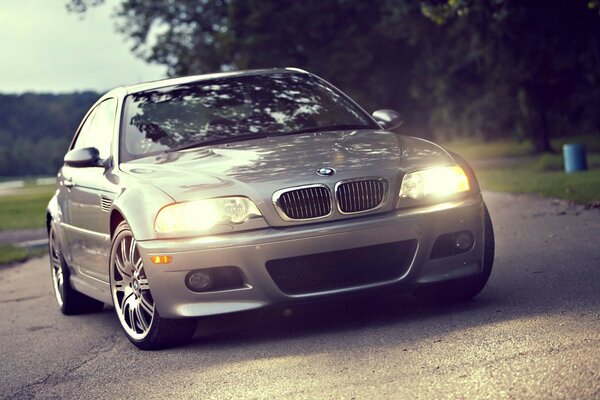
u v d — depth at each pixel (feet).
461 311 19.65
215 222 18.43
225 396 14.70
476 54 106.01
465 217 19.42
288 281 18.49
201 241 18.35
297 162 19.42
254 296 18.39
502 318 18.28
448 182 19.52
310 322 20.44
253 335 19.77
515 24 90.53
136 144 22.08
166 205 18.71
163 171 20.11
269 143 21.09
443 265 19.25
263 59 133.39
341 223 18.45
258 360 17.11
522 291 21.44
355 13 134.00
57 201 26.58
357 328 19.07
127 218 19.16
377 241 18.53
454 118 135.85
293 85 24.34
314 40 134.10
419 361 15.35
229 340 19.56
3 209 130.00
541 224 36.81
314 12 131.95
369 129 22.79
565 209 42.09
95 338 22.33
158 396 15.40
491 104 128.16
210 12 149.79
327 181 18.65
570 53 92.94
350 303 22.22
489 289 22.34
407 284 18.98
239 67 135.64
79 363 19.34
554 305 19.10
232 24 137.39
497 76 109.09
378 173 18.99
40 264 45.03
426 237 18.93
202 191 18.72
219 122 22.53
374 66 134.00
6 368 19.85
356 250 18.56
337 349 17.17
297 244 18.24
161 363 18.17
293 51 136.36
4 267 45.78
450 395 13.03
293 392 14.34
